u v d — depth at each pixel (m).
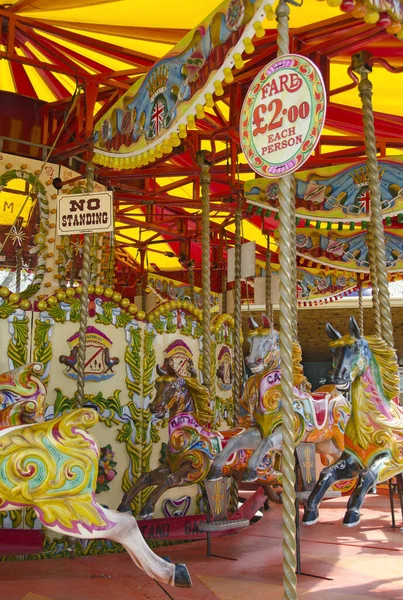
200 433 5.69
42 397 4.37
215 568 5.10
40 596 4.24
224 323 7.79
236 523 5.63
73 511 3.67
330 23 5.35
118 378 6.24
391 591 4.45
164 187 9.84
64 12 6.22
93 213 5.37
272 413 5.36
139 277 13.09
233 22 3.82
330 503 8.77
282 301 3.22
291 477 3.10
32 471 3.63
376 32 5.34
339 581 4.73
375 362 4.84
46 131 7.44
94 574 4.88
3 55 6.36
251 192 7.38
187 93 4.34
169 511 6.48
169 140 4.56
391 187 6.51
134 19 6.28
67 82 8.21
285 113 3.24
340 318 16.92
